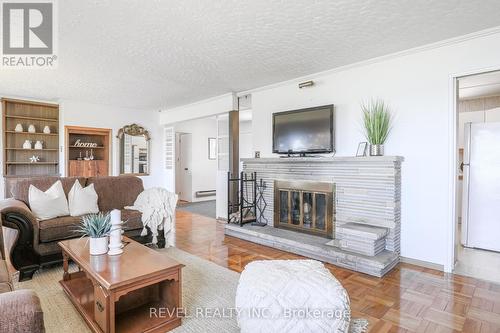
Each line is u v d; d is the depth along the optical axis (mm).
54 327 1901
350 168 3361
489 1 2152
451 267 2877
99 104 6184
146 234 3584
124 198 3990
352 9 2283
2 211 2531
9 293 1070
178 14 2371
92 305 2041
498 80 3754
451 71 2859
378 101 3348
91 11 2328
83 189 3553
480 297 2346
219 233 4410
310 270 1783
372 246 2889
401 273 2850
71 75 4082
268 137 4574
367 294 2396
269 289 1600
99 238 2125
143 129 6875
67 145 5754
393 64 3236
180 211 6336
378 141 3193
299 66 3652
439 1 2158
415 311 2127
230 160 5102
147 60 3459
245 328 1612
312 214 3734
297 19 2447
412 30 2639
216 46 3027
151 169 7062
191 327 1935
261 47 3051
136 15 2389
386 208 3072
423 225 3039
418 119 3064
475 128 3699
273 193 4180
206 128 8312
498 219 3555
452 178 2867
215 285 2557
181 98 5629
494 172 3576
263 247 3693
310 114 3803
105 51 3180
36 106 5660
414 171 3094
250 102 5516
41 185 3471
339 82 3701
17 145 5422
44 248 2805
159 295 2137
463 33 2699
